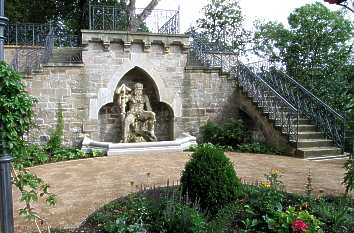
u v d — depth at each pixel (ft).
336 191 21.47
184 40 40.57
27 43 48.91
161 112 42.37
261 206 15.74
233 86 43.06
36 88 36.24
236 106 43.06
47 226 15.70
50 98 36.78
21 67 39.65
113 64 38.78
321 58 56.49
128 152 35.88
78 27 70.44
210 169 16.67
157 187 21.06
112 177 25.89
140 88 39.58
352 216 15.98
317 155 33.86
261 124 39.17
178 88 41.22
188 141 39.34
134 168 28.96
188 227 14.28
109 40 37.99
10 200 9.61
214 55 45.91
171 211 15.43
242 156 34.55
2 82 9.29
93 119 38.40
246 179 24.71
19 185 11.14
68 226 16.07
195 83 41.73
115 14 42.55
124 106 39.09
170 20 42.39
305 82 54.19
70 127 37.70
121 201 18.45
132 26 43.29
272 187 17.80
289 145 35.27
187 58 45.52
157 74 40.34
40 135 36.42
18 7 66.33
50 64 36.47
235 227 14.94
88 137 38.22
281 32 63.72
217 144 39.47
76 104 37.76
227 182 16.56
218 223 14.34
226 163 17.06
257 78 39.70
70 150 36.04
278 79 43.47
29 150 11.64
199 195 16.62
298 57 57.77
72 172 27.71
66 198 20.65
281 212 14.87
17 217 17.48
